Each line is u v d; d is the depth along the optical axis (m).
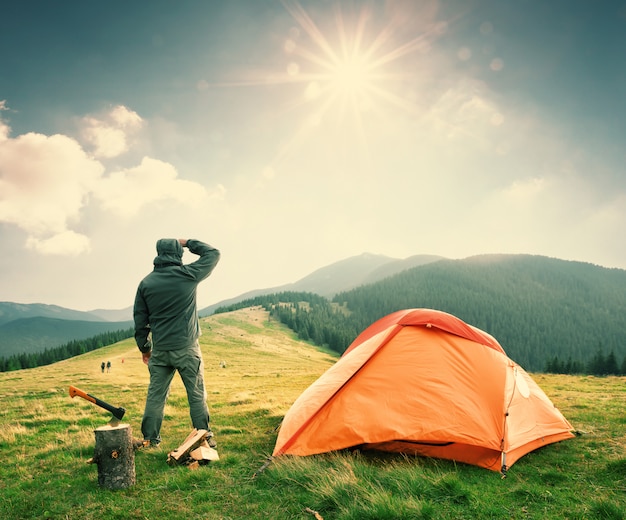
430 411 3.68
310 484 3.04
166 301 3.64
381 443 3.98
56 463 3.59
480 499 2.90
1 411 7.15
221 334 82.25
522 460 3.79
